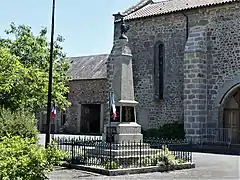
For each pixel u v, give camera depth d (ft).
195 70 69.31
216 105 69.26
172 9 76.95
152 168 38.06
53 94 62.59
